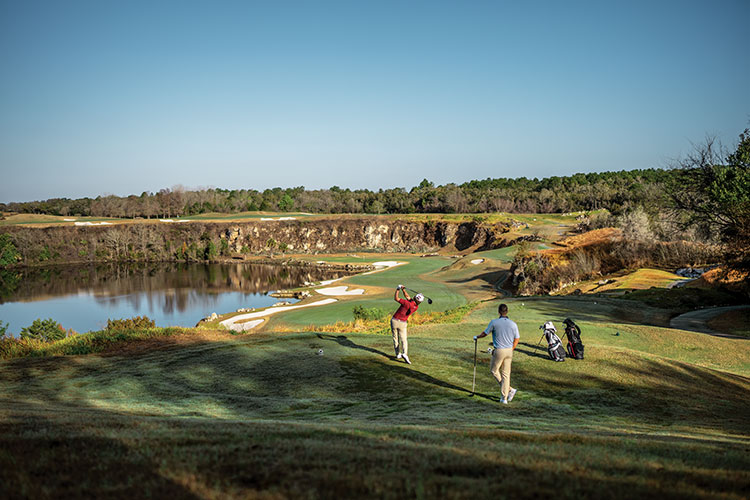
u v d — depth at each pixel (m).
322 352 13.79
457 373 12.09
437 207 181.25
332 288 71.31
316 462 4.63
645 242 61.84
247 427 6.50
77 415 7.46
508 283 67.56
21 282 92.94
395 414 8.87
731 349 18.56
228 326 43.34
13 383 11.15
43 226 137.38
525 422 8.55
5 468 4.30
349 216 162.88
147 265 125.44
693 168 40.47
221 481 4.07
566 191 177.88
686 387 11.62
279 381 11.20
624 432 7.88
